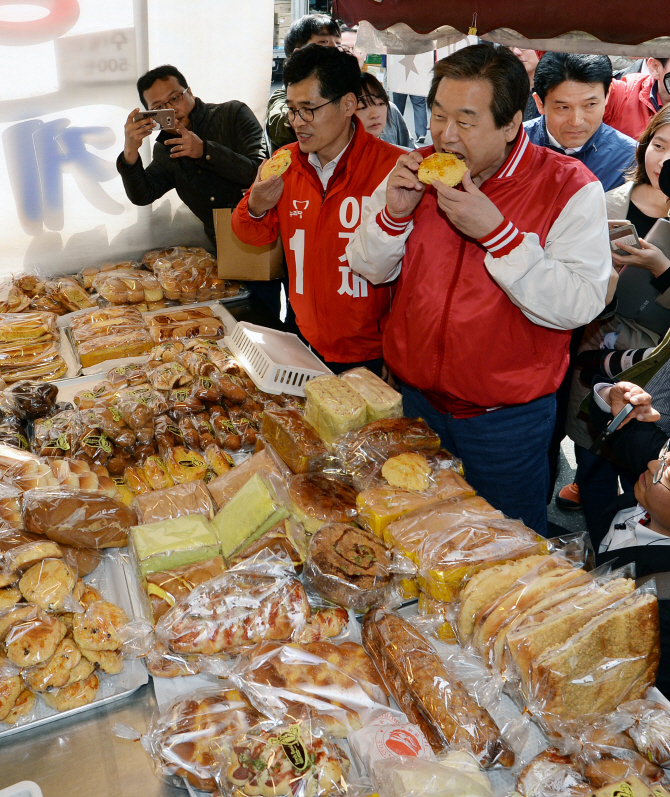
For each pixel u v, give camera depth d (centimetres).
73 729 136
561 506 374
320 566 154
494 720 132
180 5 343
